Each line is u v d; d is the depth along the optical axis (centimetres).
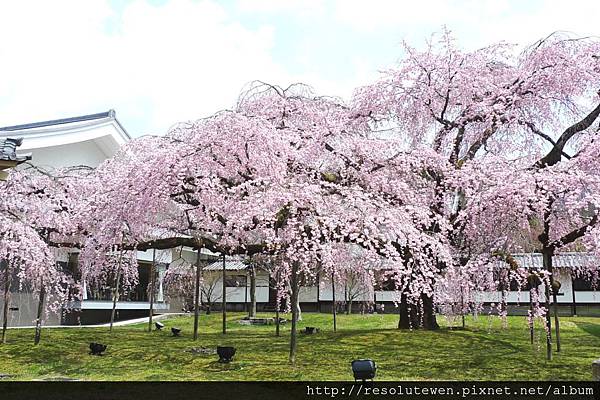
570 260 1179
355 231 782
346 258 927
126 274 1351
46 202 1029
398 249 879
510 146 1088
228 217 834
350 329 1333
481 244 852
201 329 1435
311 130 1031
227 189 859
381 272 1000
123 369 756
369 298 1521
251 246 970
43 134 1427
